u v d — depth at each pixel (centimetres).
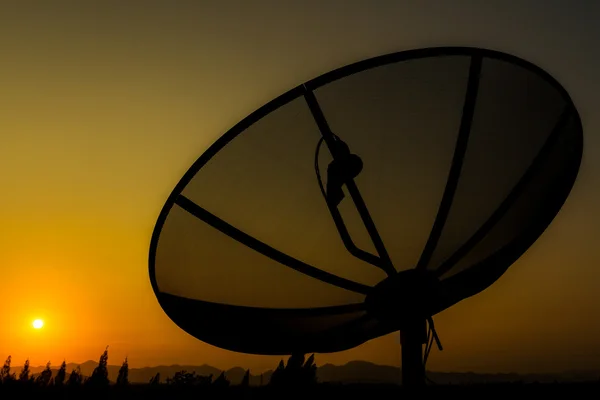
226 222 351
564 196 345
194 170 347
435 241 346
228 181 348
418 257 346
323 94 337
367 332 377
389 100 335
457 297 363
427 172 341
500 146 340
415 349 334
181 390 465
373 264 346
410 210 344
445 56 329
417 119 337
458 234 348
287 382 450
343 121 337
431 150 339
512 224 353
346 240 344
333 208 340
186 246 348
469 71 331
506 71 329
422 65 332
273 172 347
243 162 347
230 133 344
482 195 346
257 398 452
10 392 448
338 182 337
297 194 348
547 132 337
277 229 352
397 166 340
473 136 338
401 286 344
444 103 334
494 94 333
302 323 363
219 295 354
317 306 362
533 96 331
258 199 350
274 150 344
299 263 355
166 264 339
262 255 356
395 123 337
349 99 336
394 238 345
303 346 376
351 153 338
